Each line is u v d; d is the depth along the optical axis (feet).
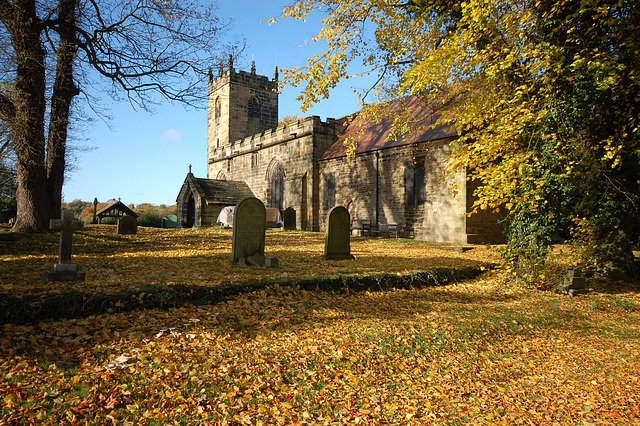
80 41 43.21
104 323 18.10
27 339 16.07
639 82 28.09
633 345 24.81
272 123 152.66
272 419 13.64
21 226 46.06
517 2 30.60
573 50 32.07
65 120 49.16
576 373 20.39
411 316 25.43
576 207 39.99
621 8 30.83
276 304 23.86
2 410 11.70
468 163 31.71
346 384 16.78
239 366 16.52
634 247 63.21
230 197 116.47
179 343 17.51
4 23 40.55
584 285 35.76
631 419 15.66
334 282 28.40
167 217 150.82
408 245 61.52
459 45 31.40
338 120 102.83
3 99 42.47
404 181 75.87
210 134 157.69
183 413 13.12
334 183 93.81
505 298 32.76
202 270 29.37
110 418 12.21
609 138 32.35
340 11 40.45
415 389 17.28
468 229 64.85
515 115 30.04
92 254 38.42
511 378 19.62
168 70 44.11
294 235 75.46
